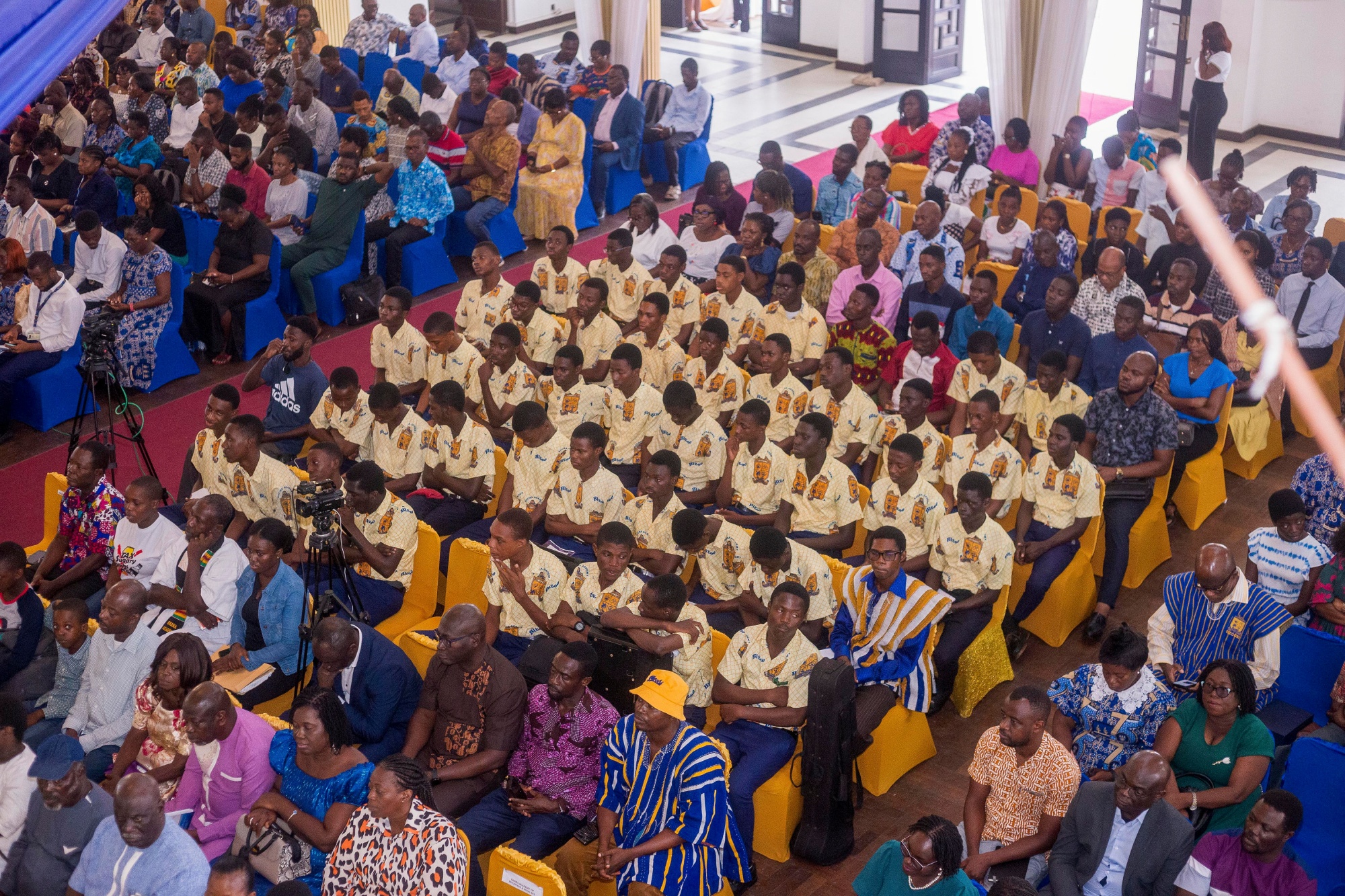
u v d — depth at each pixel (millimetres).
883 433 7258
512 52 18500
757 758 5281
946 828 4211
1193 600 5633
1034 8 10742
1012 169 10984
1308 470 6691
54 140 11492
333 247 10383
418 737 5215
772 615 5262
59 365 8992
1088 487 6531
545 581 5801
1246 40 14336
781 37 19109
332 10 16438
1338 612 5770
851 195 10734
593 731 4980
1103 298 8430
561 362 7430
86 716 5535
